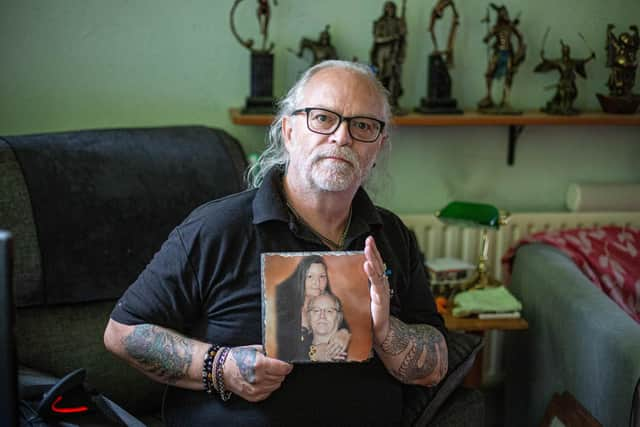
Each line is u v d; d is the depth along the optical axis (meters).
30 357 1.69
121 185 1.82
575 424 1.91
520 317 2.17
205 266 1.43
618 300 2.18
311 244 1.47
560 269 2.11
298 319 1.36
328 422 1.45
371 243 1.35
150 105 2.38
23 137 1.81
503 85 2.56
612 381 1.77
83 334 1.75
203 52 2.38
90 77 2.32
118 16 2.29
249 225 1.45
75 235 1.74
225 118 2.44
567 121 2.40
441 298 2.23
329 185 1.40
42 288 1.71
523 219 2.56
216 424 1.43
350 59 2.46
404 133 2.57
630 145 2.70
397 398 1.50
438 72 2.39
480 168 2.64
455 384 1.71
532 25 2.53
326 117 1.41
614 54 2.43
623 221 2.61
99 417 1.33
